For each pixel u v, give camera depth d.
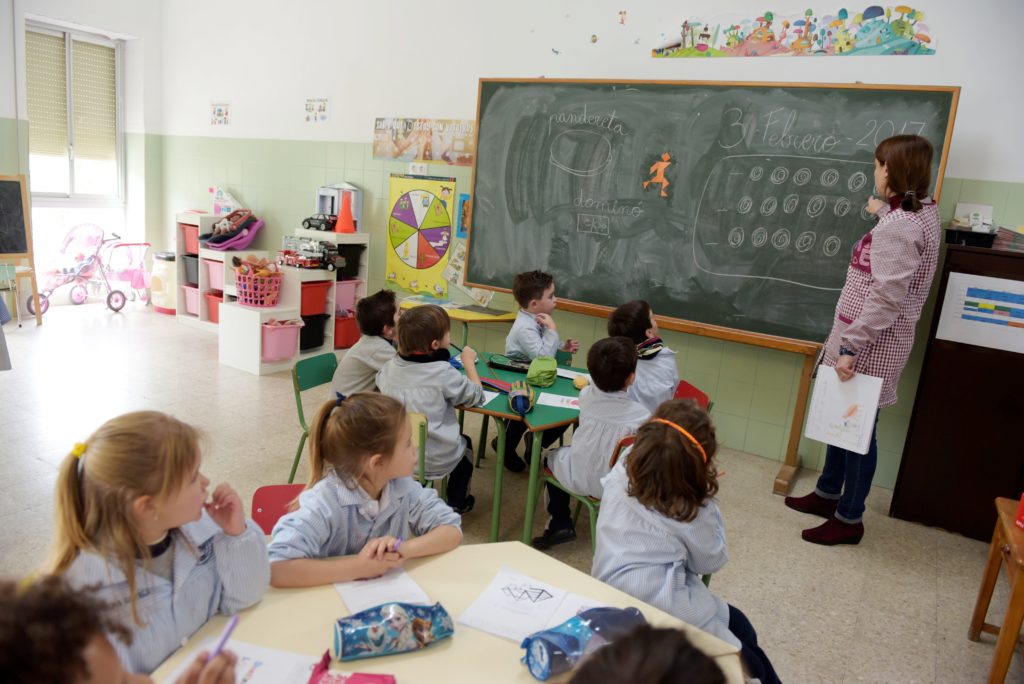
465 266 4.34
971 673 2.09
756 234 3.46
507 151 4.08
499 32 4.33
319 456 1.46
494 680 1.06
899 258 2.56
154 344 5.06
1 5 5.09
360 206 5.09
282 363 4.68
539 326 3.29
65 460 1.05
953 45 3.12
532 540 2.68
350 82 5.04
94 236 5.88
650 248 3.73
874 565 2.71
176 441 1.05
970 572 2.70
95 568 1.05
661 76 3.82
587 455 2.29
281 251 4.98
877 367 2.73
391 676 1.04
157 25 6.05
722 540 1.55
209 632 1.13
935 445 2.99
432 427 2.44
